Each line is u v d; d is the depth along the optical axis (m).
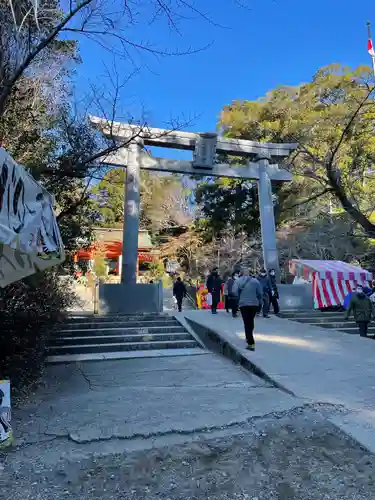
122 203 26.62
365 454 3.95
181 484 3.46
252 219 26.70
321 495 3.29
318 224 27.72
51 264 4.67
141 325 12.16
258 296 8.84
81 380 7.19
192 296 27.89
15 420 4.89
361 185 22.84
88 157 8.75
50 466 3.69
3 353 5.76
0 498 3.19
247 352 8.52
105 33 6.55
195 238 30.61
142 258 31.00
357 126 21.05
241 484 3.47
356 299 11.36
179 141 16.97
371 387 6.15
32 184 4.05
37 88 7.66
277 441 4.24
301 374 6.92
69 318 12.12
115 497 3.26
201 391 6.20
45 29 6.74
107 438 4.25
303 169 20.27
